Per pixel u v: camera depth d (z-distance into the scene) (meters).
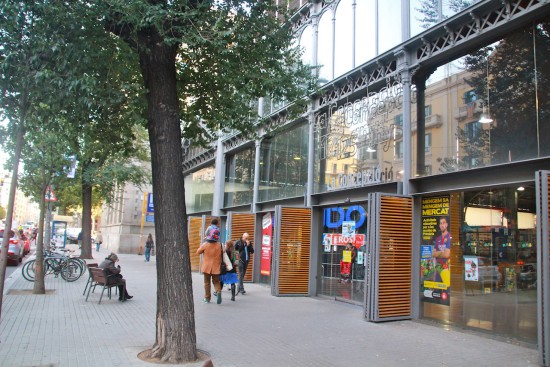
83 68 6.65
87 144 10.33
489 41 9.48
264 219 17.97
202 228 21.44
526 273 8.37
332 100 14.34
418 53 11.18
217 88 10.20
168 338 6.30
